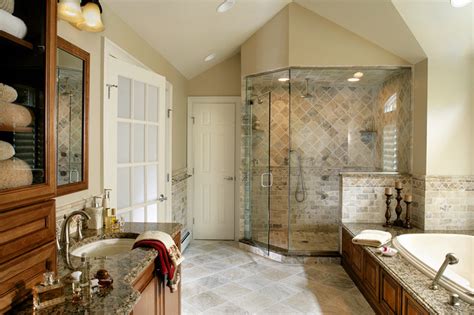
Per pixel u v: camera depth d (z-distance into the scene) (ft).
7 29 3.42
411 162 11.33
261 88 13.19
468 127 10.26
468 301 5.49
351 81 13.29
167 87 11.54
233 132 14.69
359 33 10.93
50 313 3.24
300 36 11.16
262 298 8.91
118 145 7.92
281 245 12.81
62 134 5.78
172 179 12.01
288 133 13.85
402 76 11.89
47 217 3.76
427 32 9.54
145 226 6.96
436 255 8.93
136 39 8.86
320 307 8.43
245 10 10.32
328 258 11.65
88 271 3.86
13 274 3.22
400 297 6.65
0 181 3.20
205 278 10.28
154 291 5.46
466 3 8.64
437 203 10.37
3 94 3.47
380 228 10.61
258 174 13.23
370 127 14.40
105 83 7.16
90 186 6.77
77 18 5.25
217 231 14.90
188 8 8.67
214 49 12.58
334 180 14.65
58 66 5.61
